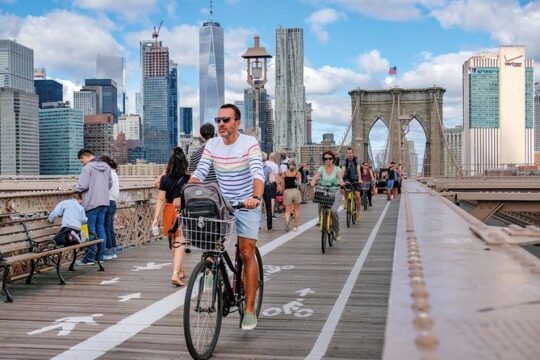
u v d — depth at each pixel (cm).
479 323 148
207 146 571
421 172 7806
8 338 577
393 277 205
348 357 512
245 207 533
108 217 1115
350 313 677
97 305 723
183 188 511
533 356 125
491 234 301
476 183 3828
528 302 167
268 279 899
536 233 294
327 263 1060
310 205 2767
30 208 923
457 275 204
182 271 871
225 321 642
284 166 2012
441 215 481
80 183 1017
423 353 127
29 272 915
